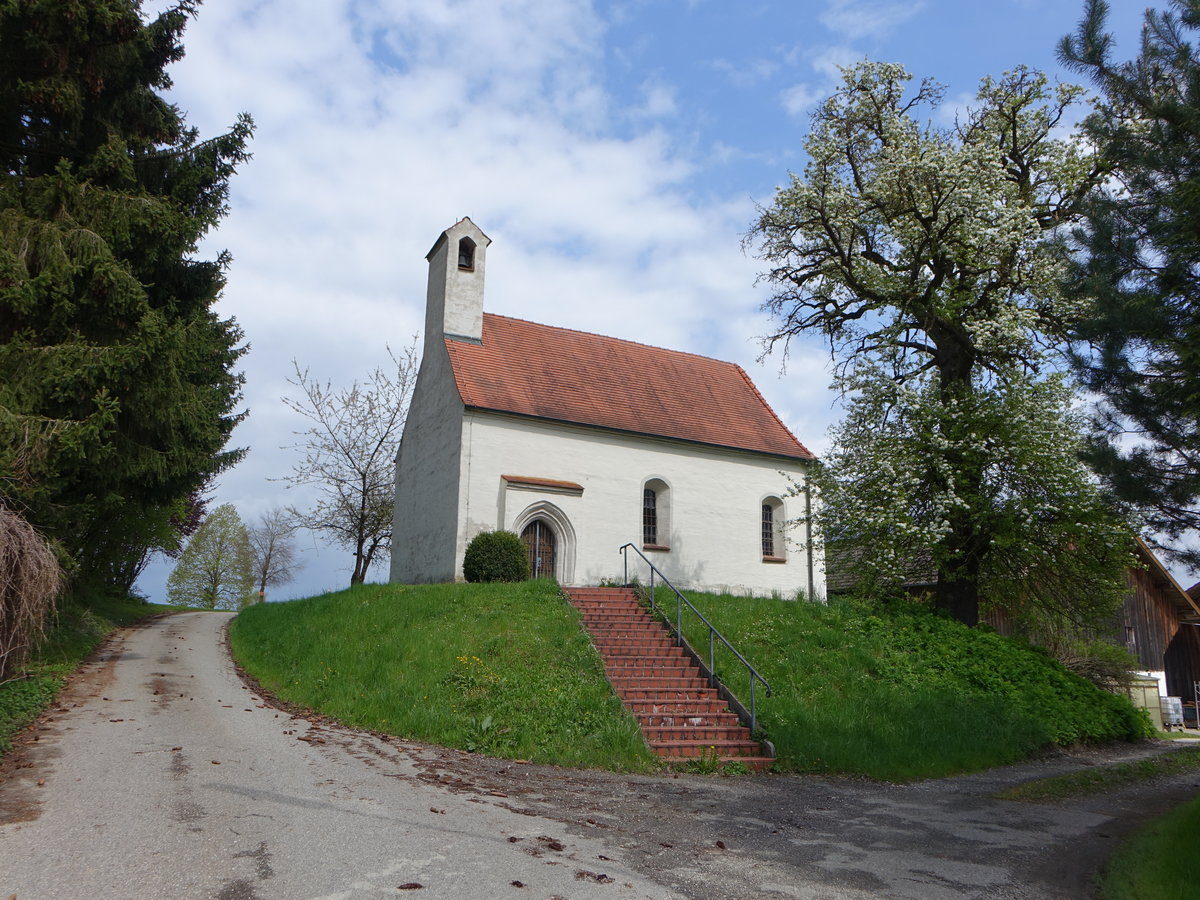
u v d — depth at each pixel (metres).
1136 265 10.01
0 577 11.31
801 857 7.65
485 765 10.96
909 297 20.47
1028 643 20.73
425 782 9.49
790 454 30.28
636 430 27.08
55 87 14.83
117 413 15.20
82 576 25.67
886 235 21.58
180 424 17.09
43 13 14.54
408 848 6.81
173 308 16.70
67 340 14.71
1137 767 14.12
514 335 28.45
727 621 18.17
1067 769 13.83
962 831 9.13
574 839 7.61
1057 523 19.50
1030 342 19.72
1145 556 27.95
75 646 18.48
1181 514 9.68
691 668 15.46
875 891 6.74
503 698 13.50
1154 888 6.94
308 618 20.39
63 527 15.90
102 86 16.11
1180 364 9.38
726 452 29.02
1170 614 30.17
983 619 27.25
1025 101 20.59
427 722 12.54
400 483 29.48
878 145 21.30
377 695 13.79
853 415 21.47
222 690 15.41
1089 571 20.17
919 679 16.47
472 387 25.17
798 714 13.84
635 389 29.28
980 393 20.20
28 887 5.52
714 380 32.34
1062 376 18.80
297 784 8.84
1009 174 20.73
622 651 15.98
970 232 19.33
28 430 13.10
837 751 12.72
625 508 26.59
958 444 19.47
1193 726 28.61
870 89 21.08
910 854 8.01
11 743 10.00
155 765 9.30
